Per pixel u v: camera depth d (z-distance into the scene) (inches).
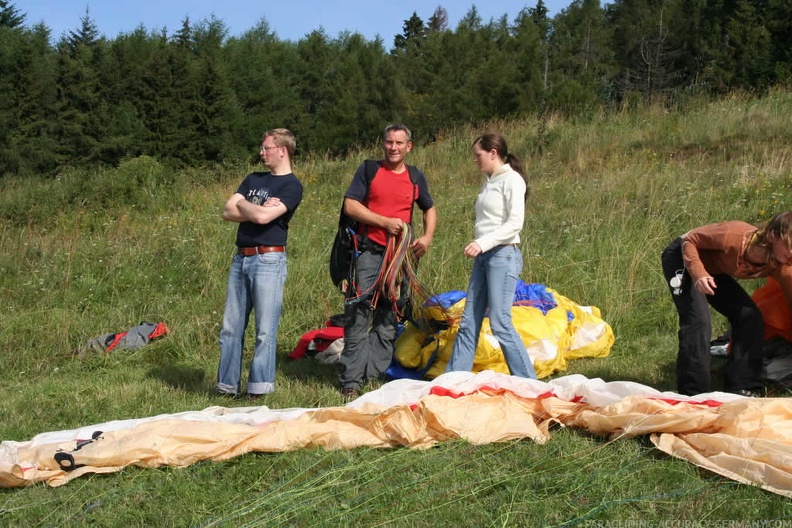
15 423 203.3
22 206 530.3
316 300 320.5
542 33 2169.0
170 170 629.9
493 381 190.2
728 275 200.2
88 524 140.4
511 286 208.7
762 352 197.0
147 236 412.5
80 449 159.9
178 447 161.2
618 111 678.5
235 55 1803.6
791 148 472.7
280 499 142.3
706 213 372.2
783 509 128.6
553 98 997.2
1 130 1226.6
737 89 914.7
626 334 277.1
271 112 1572.3
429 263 331.6
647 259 322.7
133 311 318.3
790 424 150.8
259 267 211.3
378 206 218.7
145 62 1355.8
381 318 235.0
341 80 1582.2
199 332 291.7
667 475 144.7
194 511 141.9
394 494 142.4
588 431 169.5
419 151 631.2
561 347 244.4
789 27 1012.5
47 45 1796.3
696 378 196.1
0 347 289.3
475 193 471.2
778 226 178.2
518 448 160.4
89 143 1239.5
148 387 232.7
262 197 211.5
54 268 360.5
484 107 1039.0
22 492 152.8
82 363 278.8
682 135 544.1
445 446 163.0
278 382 237.1
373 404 178.9
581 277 313.0
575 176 497.0
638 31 1748.3
